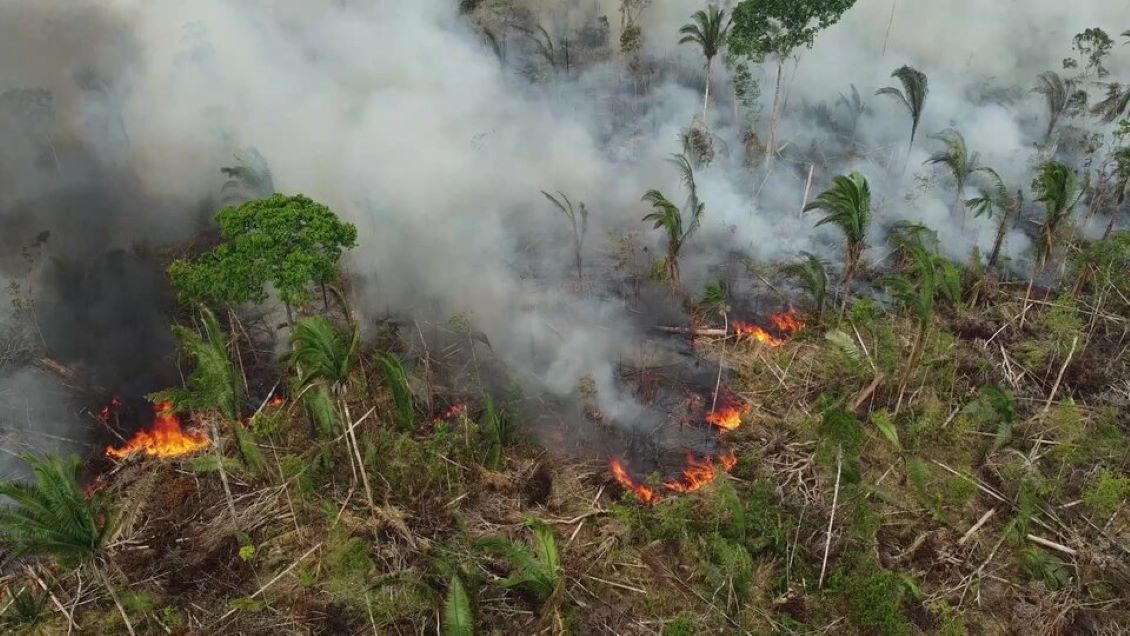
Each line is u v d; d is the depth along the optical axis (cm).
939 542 1356
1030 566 1311
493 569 1295
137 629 1202
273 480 1434
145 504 1395
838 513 1372
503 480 1447
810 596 1255
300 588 1259
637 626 1213
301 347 1284
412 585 1209
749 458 1508
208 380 1356
